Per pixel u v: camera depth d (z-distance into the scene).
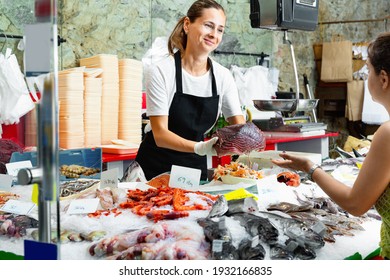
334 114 7.78
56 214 1.34
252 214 1.81
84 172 2.76
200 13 2.93
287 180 2.63
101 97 4.51
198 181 2.50
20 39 2.77
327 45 7.54
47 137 1.31
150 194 2.21
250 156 3.22
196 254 1.57
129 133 4.72
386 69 1.61
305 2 4.05
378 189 1.65
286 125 5.27
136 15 5.48
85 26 5.02
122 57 5.38
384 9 7.84
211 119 3.20
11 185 2.34
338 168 3.05
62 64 4.87
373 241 1.86
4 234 1.89
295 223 1.77
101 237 1.77
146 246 1.61
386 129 1.61
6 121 2.31
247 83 6.25
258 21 4.04
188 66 3.07
